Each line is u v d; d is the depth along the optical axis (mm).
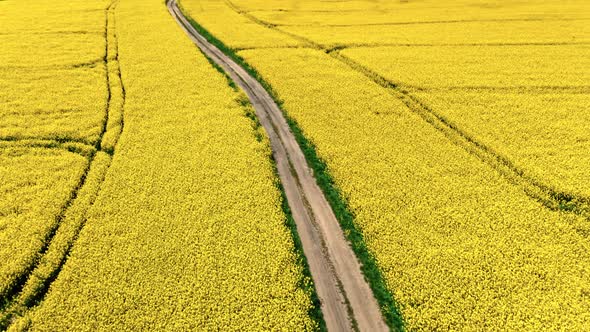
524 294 16250
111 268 17344
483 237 19031
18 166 24266
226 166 24328
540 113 30141
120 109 31031
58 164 24344
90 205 21250
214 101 32438
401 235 19297
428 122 29906
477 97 32812
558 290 16406
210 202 21328
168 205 21078
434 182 22875
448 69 38406
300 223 20969
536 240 18859
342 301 16844
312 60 41188
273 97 34219
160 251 18234
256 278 17094
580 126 28219
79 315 15398
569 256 18000
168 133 27703
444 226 19734
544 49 43219
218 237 19094
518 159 24766
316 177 24391
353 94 33750
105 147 26375
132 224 19781
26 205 21016
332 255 19016
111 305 15789
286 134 28812
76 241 18844
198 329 14945
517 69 38125
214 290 16438
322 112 30875
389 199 21672
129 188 22266
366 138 27312
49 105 31328
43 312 15570
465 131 27922
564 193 21859
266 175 23656
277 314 15625
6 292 16562
